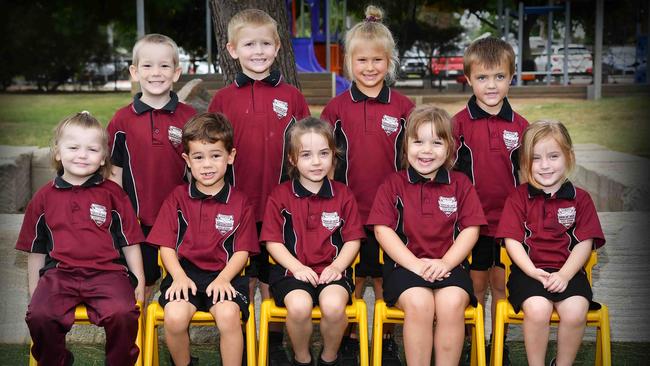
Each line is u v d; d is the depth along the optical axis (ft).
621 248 14.39
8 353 12.53
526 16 75.31
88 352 12.74
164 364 12.36
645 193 18.17
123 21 73.36
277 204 11.56
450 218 11.37
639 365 11.91
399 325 13.78
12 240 15.20
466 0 82.94
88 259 10.84
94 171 11.08
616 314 13.55
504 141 12.09
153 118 11.92
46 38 76.84
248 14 12.28
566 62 61.05
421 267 10.87
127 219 11.25
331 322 10.61
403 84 81.51
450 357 10.60
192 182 11.59
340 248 11.51
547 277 10.68
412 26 90.33
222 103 12.43
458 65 85.51
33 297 10.43
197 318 10.60
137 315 10.46
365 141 12.27
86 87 81.35
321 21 69.56
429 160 11.39
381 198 11.54
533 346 10.47
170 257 11.12
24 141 33.91
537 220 11.22
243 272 11.55
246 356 11.59
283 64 17.22
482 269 12.42
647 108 43.06
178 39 78.69
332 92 46.70
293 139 11.41
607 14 83.41
